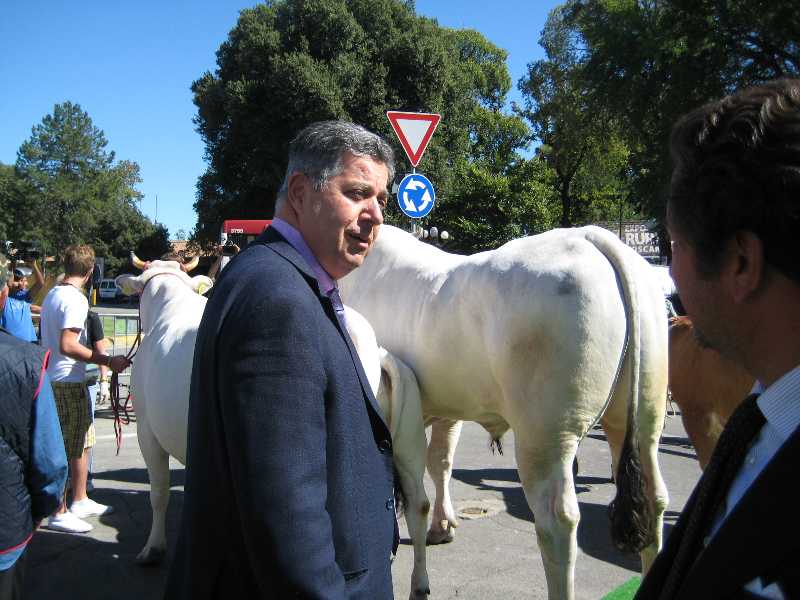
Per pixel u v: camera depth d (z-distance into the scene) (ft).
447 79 99.45
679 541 3.67
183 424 12.15
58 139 261.03
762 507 2.62
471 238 117.08
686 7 66.33
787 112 2.85
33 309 24.31
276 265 5.15
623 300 9.75
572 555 9.57
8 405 7.64
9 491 7.70
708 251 3.05
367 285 12.78
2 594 7.66
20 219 254.88
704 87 66.95
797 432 2.64
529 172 120.06
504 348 10.06
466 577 13.26
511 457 23.35
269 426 4.51
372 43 97.40
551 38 108.78
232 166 101.14
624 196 127.65
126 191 277.23
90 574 13.39
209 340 4.99
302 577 4.33
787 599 2.49
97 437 25.82
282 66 90.22
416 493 11.78
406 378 11.48
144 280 15.38
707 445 13.60
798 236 2.74
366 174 5.72
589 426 9.79
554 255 9.99
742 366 3.18
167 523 16.44
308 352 4.75
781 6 61.16
